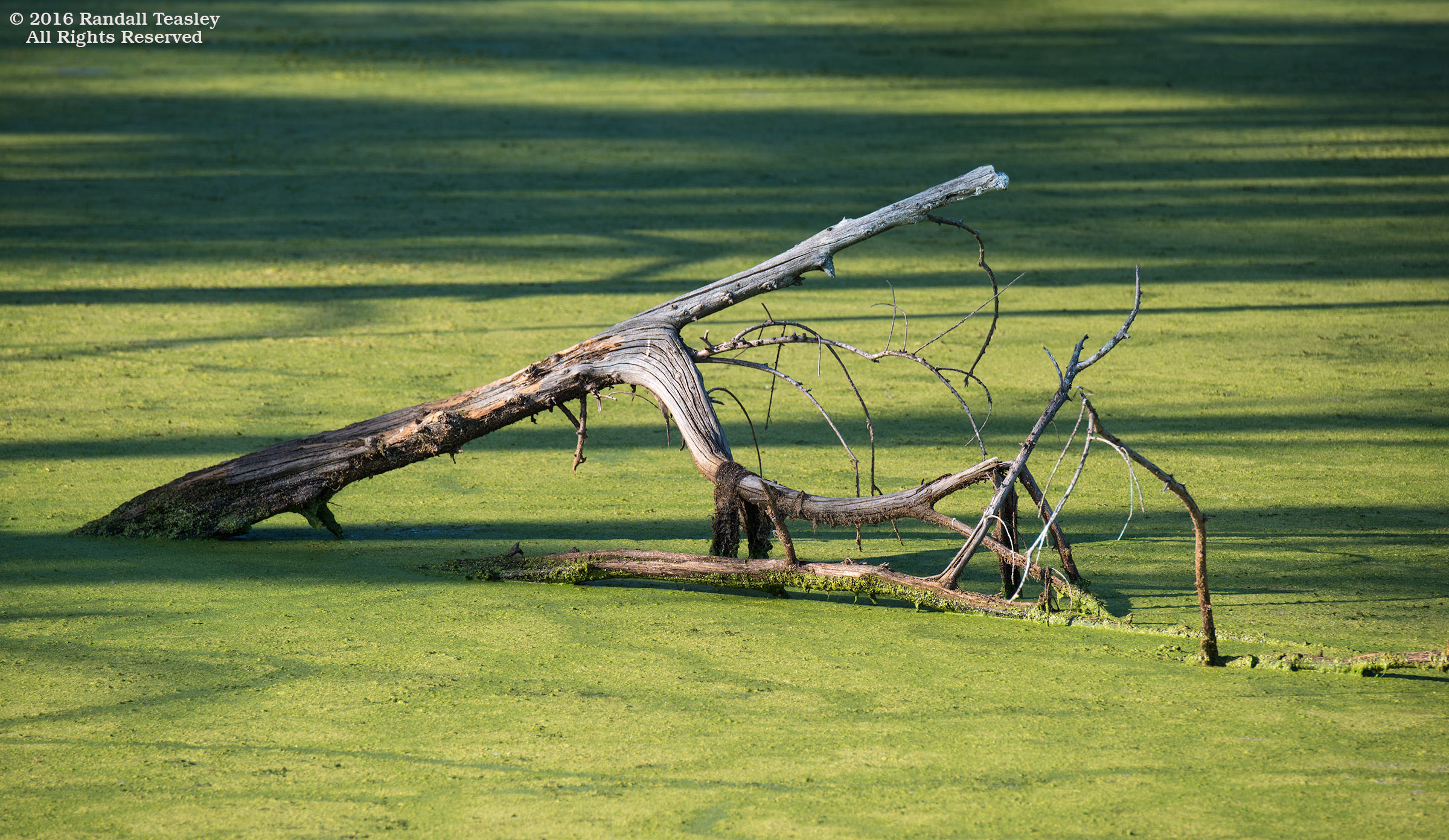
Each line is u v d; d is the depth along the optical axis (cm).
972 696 1347
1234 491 1975
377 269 3269
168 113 4881
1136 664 1424
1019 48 6444
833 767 1205
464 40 6356
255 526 1902
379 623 1539
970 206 3969
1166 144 4712
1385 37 6781
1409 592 1600
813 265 1661
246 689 1363
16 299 3003
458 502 1964
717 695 1351
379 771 1198
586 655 1450
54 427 2230
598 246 3466
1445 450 2145
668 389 1664
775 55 6153
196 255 3362
